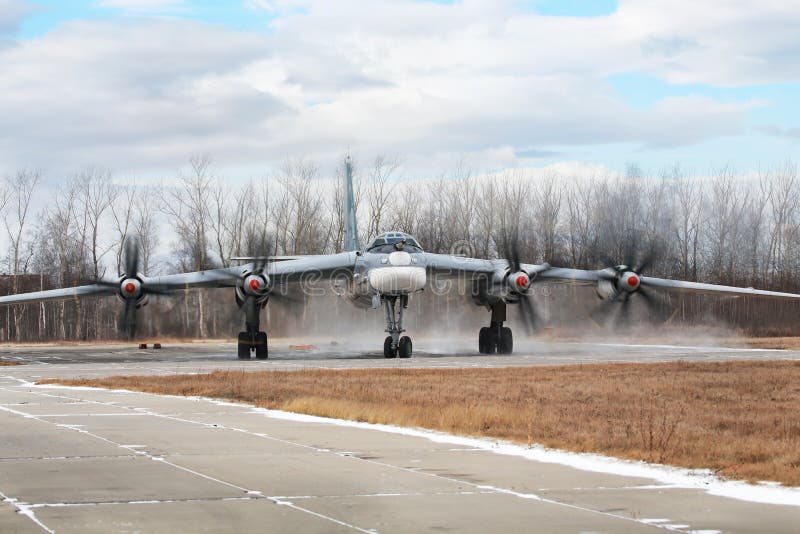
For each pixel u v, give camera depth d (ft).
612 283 146.00
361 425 59.31
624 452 47.03
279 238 278.46
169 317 254.88
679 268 268.41
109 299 276.82
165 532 30.58
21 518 32.48
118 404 72.38
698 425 57.52
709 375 94.94
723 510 34.30
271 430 56.49
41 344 231.50
